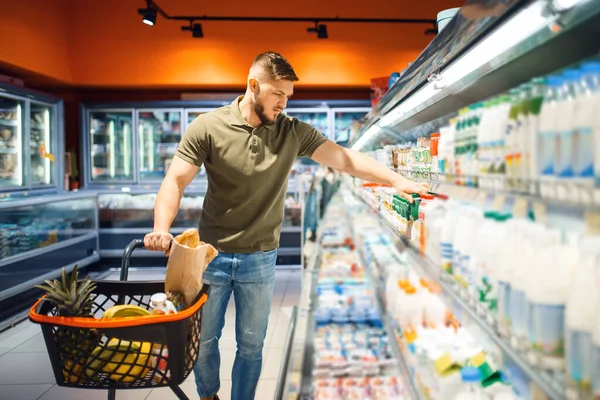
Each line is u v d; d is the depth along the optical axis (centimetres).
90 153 668
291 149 234
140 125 698
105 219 666
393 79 292
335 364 193
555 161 75
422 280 176
